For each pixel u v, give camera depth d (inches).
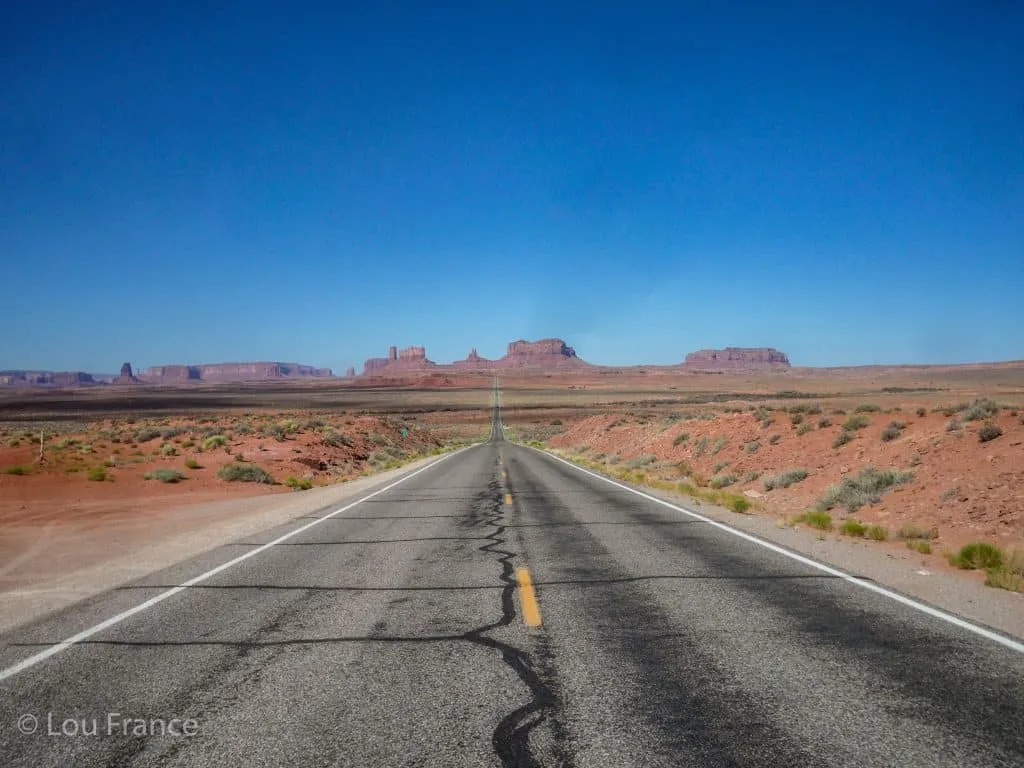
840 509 563.8
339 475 1197.7
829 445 791.1
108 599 282.5
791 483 714.2
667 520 501.7
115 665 199.6
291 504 664.4
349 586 300.4
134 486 812.0
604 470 1054.4
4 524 545.6
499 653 206.5
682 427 1350.9
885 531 415.5
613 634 224.2
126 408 5280.5
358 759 140.2
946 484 524.4
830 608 253.6
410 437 2449.6
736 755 140.1
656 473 1031.0
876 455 684.7
